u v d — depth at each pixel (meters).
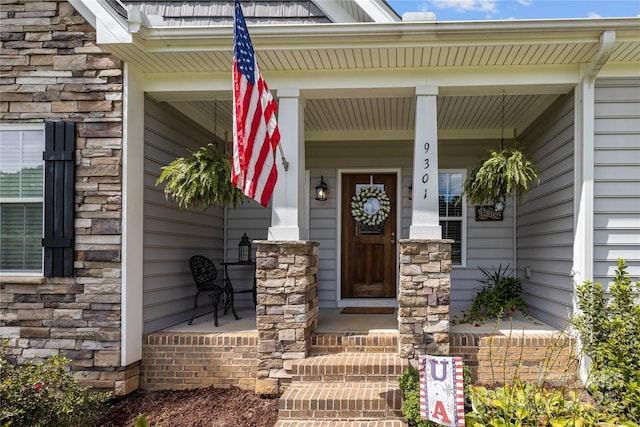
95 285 4.29
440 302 4.25
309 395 3.85
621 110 4.35
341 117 6.19
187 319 5.67
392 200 7.10
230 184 4.42
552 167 5.14
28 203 4.41
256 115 3.54
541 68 4.45
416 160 4.48
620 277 3.91
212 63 4.44
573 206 4.48
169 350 4.61
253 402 4.24
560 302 4.80
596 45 4.00
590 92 4.31
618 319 3.59
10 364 3.85
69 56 4.39
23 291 4.33
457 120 6.28
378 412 3.76
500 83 4.48
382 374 4.16
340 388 4.02
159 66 4.49
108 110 4.35
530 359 4.38
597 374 3.59
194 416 3.96
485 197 4.77
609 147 4.34
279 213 4.53
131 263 4.38
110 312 4.27
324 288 7.02
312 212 7.11
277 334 4.38
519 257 6.52
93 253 4.30
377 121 6.41
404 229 6.96
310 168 7.10
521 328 4.93
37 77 4.41
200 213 6.19
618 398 3.43
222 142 6.98
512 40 4.00
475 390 3.22
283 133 4.59
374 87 4.58
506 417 2.87
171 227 5.29
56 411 3.23
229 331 4.87
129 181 4.36
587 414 2.94
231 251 7.11
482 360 4.40
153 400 4.32
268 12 5.03
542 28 3.89
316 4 4.86
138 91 4.56
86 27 4.39
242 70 3.43
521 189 4.61
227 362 4.59
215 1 5.13
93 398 3.59
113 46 4.11
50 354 4.29
